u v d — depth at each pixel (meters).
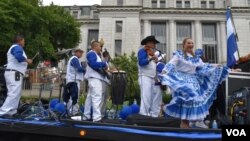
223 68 5.44
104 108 6.53
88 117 6.03
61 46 35.50
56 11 34.75
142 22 49.66
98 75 5.98
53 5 35.41
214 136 4.38
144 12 49.31
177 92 5.05
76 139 4.67
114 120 5.23
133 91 8.04
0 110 5.64
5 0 25.77
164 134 4.43
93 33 55.12
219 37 49.28
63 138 4.73
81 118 5.68
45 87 6.84
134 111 6.10
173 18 49.38
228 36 8.92
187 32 50.16
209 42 49.84
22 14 26.73
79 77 7.75
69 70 7.55
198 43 48.91
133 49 46.88
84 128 4.64
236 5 47.97
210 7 52.22
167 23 49.78
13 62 5.79
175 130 4.43
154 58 5.86
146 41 5.95
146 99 5.84
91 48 6.50
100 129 4.59
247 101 5.07
